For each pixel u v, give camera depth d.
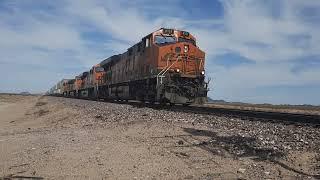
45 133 18.67
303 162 9.48
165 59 30.09
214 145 11.98
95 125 20.44
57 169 10.24
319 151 10.44
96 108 33.09
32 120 34.41
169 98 29.59
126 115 23.11
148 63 32.50
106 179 9.05
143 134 14.91
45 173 9.94
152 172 9.40
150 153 11.43
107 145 13.09
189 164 9.97
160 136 14.16
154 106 31.33
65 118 29.92
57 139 15.58
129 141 13.69
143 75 33.78
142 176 9.10
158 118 19.95
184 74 30.22
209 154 10.95
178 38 32.09
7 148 14.41
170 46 30.33
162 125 16.70
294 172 8.81
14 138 17.45
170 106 31.19
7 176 9.88
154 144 12.79
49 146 13.84
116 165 10.21
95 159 11.05
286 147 10.98
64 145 13.79
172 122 17.78
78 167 10.29
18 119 38.44
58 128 21.50
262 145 11.31
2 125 30.44
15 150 13.77
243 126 16.30
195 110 26.06
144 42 33.84
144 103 35.16
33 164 11.04
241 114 23.00
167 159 10.58
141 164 10.17
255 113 22.22
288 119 19.81
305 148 10.89
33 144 14.80
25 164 11.16
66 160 11.18
